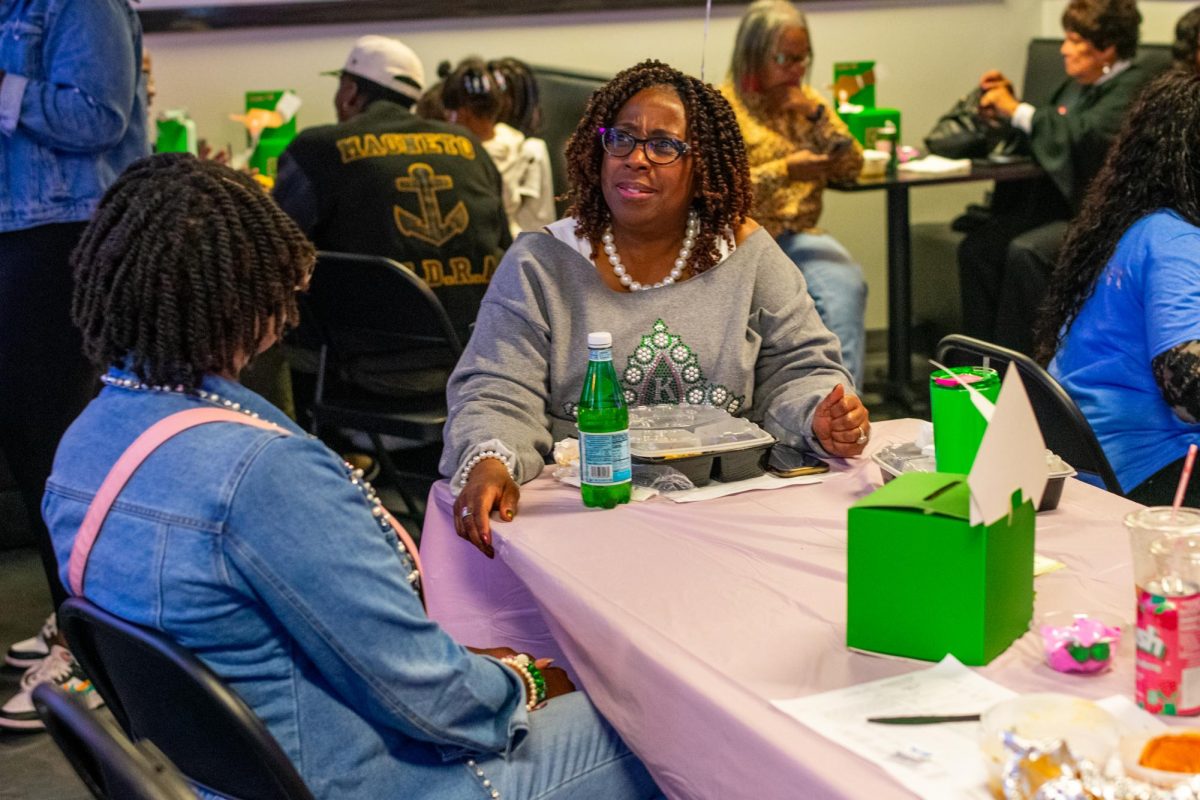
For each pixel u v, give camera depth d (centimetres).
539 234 201
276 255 126
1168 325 200
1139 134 211
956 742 103
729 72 394
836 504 164
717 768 114
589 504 167
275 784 115
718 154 199
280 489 115
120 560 118
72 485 123
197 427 119
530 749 135
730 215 201
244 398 128
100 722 110
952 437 156
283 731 119
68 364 250
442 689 123
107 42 244
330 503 117
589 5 473
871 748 103
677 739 120
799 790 102
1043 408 203
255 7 447
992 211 463
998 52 523
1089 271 217
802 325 200
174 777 105
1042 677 114
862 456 184
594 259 201
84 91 242
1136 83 409
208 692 110
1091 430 195
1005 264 420
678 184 194
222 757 121
